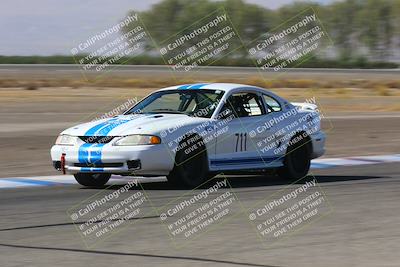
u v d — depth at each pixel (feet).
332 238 49.70
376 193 69.97
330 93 272.10
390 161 100.53
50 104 191.11
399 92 295.48
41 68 438.81
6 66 456.86
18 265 41.50
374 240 49.06
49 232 51.08
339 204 63.41
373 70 532.32
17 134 126.00
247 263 42.39
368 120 165.37
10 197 67.26
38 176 84.02
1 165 93.91
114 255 44.27
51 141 118.01
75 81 308.19
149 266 41.55
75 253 44.75
